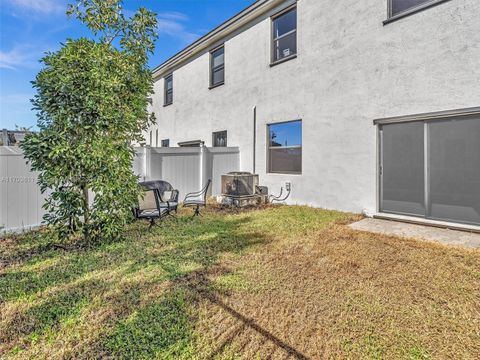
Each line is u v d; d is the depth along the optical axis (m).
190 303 3.05
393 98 6.39
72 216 4.91
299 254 4.48
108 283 3.53
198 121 13.08
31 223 6.07
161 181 7.95
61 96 4.63
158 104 16.27
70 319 2.78
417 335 2.50
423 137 6.07
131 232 5.80
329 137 7.78
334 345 2.40
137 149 8.28
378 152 6.79
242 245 4.95
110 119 4.84
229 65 11.22
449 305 2.95
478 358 2.22
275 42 9.52
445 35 5.58
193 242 5.14
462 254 4.27
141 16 6.87
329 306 2.97
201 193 9.22
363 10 6.91
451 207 5.73
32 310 2.94
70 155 4.56
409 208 6.34
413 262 4.05
